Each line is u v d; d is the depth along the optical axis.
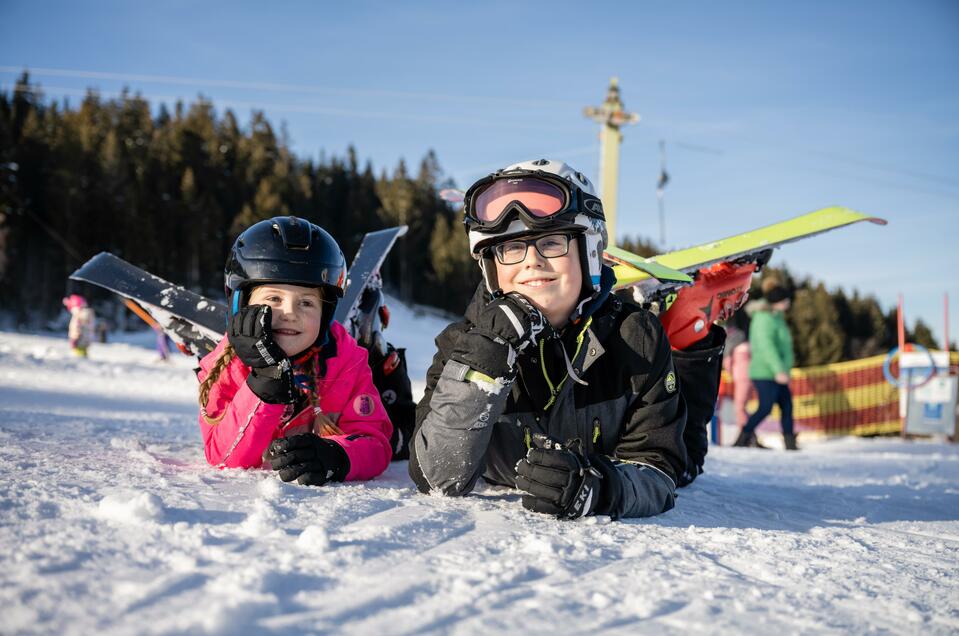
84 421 3.27
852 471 4.27
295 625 0.77
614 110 20.41
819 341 55.16
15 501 1.21
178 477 1.65
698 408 2.32
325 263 1.93
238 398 1.85
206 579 0.89
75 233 53.19
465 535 1.27
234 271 1.94
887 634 0.91
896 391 11.64
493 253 1.76
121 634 0.71
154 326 2.48
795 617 0.95
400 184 71.31
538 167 1.70
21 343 18.53
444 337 1.88
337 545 1.10
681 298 2.32
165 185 61.69
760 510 1.98
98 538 1.02
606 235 1.80
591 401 1.79
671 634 0.85
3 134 57.38
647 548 1.28
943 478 3.96
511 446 1.83
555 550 1.19
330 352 2.06
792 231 2.57
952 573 1.28
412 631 0.79
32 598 0.78
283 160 73.44
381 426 2.11
